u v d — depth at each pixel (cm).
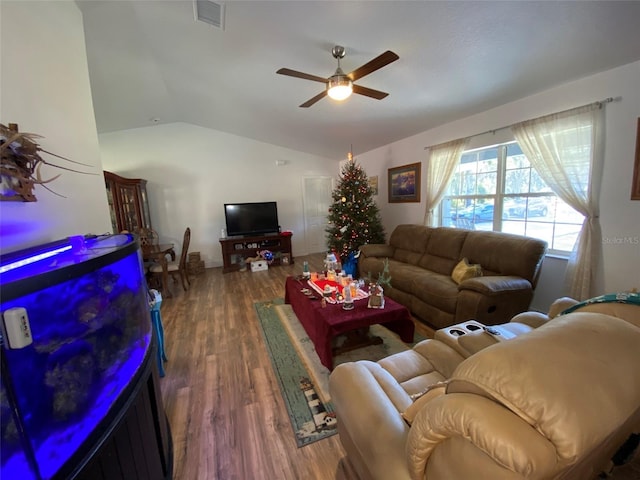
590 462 72
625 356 63
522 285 251
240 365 239
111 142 506
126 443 103
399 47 233
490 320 247
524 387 57
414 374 151
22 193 113
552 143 269
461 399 63
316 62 270
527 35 202
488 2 178
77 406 83
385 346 260
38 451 70
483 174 362
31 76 137
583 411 53
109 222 211
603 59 219
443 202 428
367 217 496
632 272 231
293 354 253
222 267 596
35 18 142
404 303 334
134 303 122
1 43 118
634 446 94
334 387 123
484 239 306
